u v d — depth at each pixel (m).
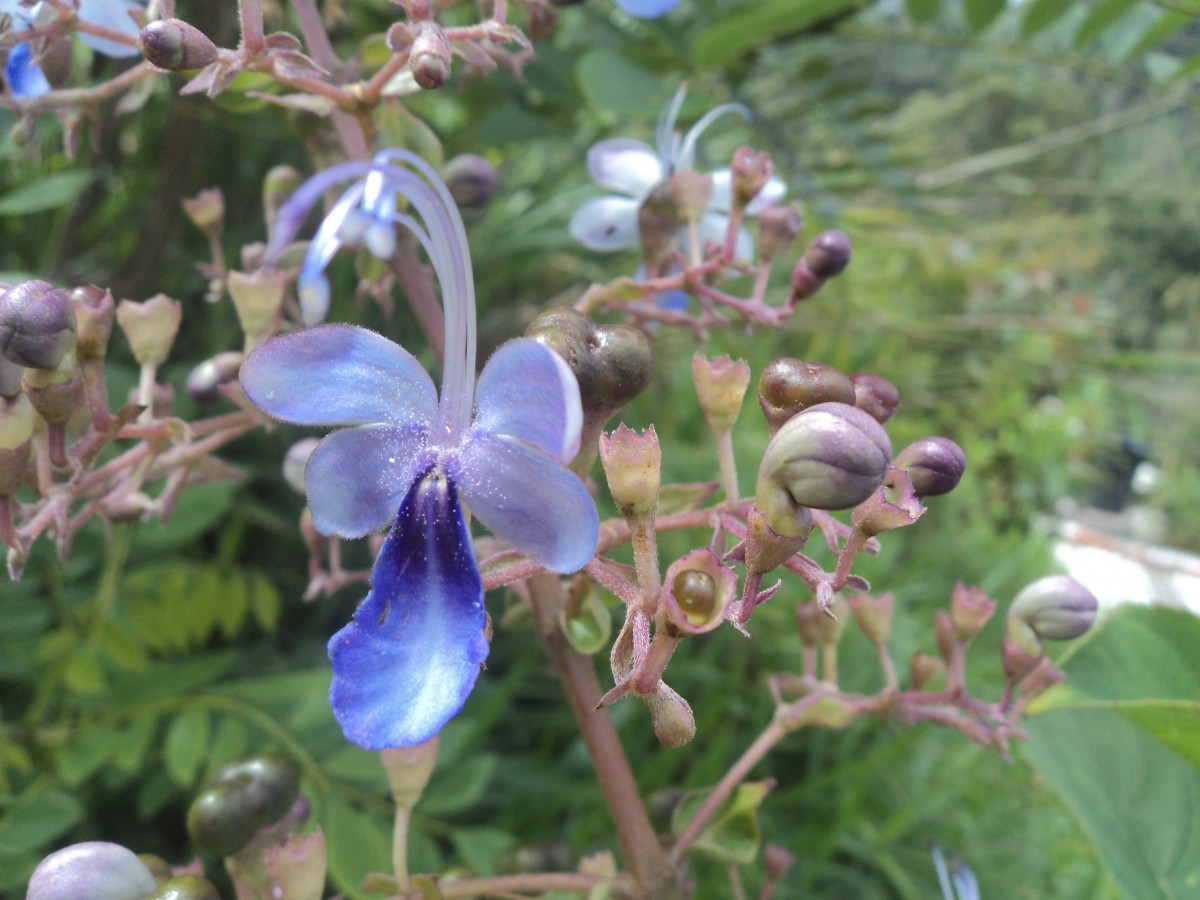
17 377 0.07
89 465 0.08
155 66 0.08
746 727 0.24
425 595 0.06
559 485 0.06
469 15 0.18
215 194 0.11
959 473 0.08
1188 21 0.18
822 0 0.15
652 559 0.06
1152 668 0.11
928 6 0.20
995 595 0.31
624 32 0.21
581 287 0.29
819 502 0.06
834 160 0.23
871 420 0.06
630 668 0.06
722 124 0.22
